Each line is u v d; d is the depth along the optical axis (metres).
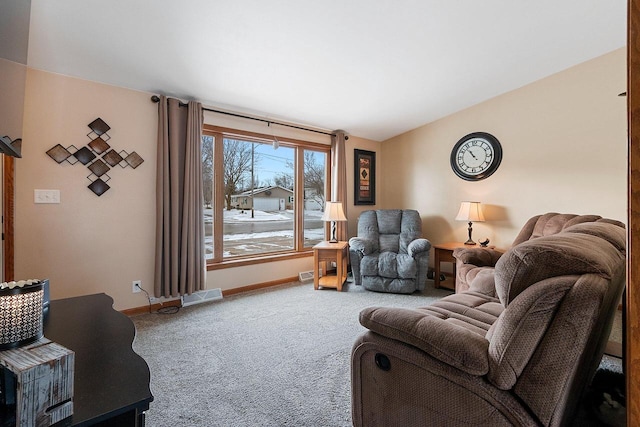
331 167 4.65
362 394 1.34
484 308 1.84
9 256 2.38
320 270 4.49
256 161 4.02
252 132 3.84
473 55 2.96
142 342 2.37
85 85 2.71
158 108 3.07
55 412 0.69
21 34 1.93
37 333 0.88
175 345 2.32
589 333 0.92
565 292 0.94
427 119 4.48
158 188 3.00
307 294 3.66
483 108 4.04
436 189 4.55
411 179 4.85
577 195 3.36
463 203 3.91
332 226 4.34
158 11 2.02
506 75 3.43
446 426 1.11
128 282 2.95
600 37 2.87
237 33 2.30
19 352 0.74
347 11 2.19
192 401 1.67
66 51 2.35
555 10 2.45
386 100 3.74
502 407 1.00
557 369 0.95
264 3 2.03
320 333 2.55
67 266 2.65
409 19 2.35
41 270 2.53
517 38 2.76
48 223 2.55
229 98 3.34
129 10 1.99
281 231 4.29
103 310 1.46
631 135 0.58
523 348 0.97
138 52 2.43
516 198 3.78
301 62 2.77
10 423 0.70
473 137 4.11
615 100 3.12
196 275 3.21
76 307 1.49
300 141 4.31
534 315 0.96
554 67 3.35
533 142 3.64
